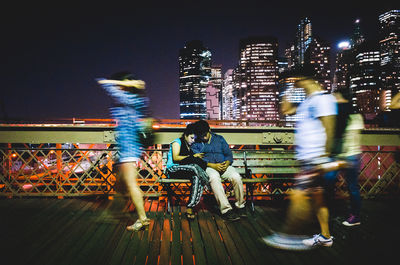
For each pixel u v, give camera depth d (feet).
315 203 9.55
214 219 12.19
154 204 14.32
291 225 11.30
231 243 9.92
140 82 10.66
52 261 8.54
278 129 15.66
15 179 14.89
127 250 9.30
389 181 15.31
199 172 11.85
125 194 12.53
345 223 11.51
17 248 9.36
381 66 524.52
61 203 14.15
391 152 15.30
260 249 9.50
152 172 15.07
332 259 8.86
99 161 14.93
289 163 14.38
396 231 11.01
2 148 14.64
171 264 8.46
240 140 15.79
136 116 10.76
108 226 11.34
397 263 8.62
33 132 14.94
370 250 9.46
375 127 16.22
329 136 8.96
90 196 14.96
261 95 650.43
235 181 12.37
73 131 14.99
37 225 11.35
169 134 15.28
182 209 13.53
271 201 14.89
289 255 9.10
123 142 10.75
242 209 13.56
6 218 12.10
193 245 9.75
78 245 9.62
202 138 12.43
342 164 9.37
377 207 13.92
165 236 10.44
